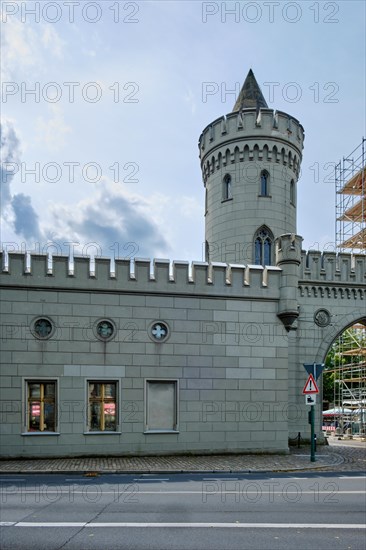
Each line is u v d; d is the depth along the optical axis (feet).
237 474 48.47
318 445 79.66
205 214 103.81
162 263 62.59
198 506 34.17
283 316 64.95
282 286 65.51
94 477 46.44
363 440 97.09
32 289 58.75
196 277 63.46
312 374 58.03
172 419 61.16
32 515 31.68
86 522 29.99
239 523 29.91
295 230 98.02
